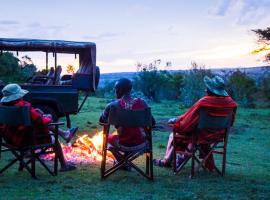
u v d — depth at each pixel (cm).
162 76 3000
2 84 1161
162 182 647
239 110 2453
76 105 1187
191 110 662
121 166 660
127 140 641
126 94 653
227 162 838
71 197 559
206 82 669
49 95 1155
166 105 2491
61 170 703
